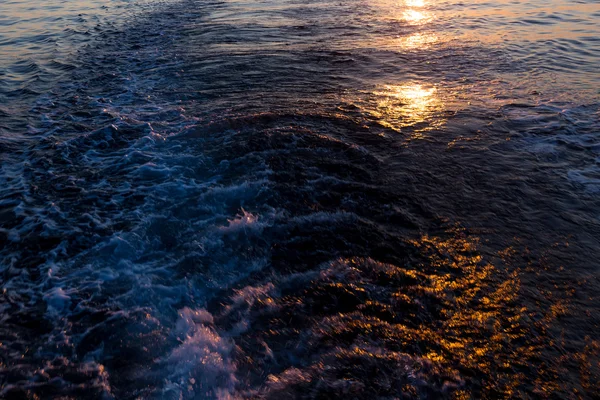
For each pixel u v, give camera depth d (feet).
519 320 8.52
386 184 13.05
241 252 10.33
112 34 31.71
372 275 9.63
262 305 8.86
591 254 10.23
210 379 7.39
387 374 7.45
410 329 8.34
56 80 22.72
